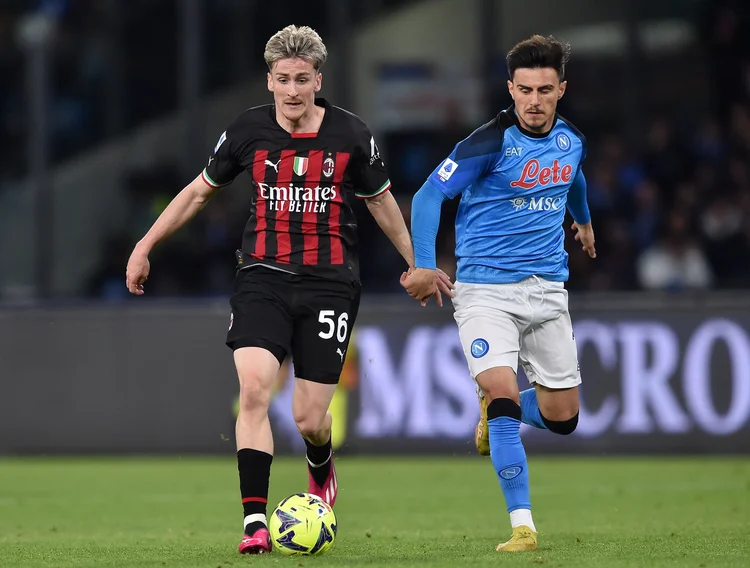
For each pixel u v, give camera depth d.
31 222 59.16
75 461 43.41
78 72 61.25
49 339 44.56
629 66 59.56
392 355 42.75
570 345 20.91
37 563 18.98
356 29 60.59
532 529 19.55
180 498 32.97
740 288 50.75
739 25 58.72
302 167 19.77
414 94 60.25
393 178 60.16
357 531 24.95
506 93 59.47
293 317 20.08
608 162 57.06
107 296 58.28
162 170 60.88
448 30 60.22
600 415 41.97
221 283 56.28
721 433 41.25
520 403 21.77
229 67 59.53
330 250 20.05
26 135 60.66
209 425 43.62
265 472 19.08
